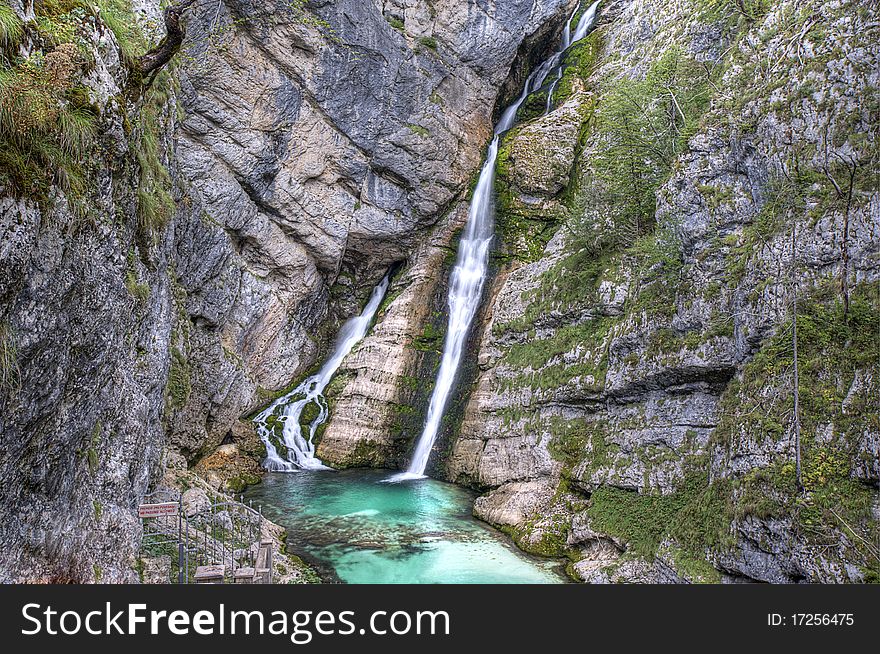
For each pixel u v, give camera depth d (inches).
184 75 805.2
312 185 1007.6
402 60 1035.9
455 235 1145.4
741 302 512.7
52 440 266.7
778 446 426.9
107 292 298.8
